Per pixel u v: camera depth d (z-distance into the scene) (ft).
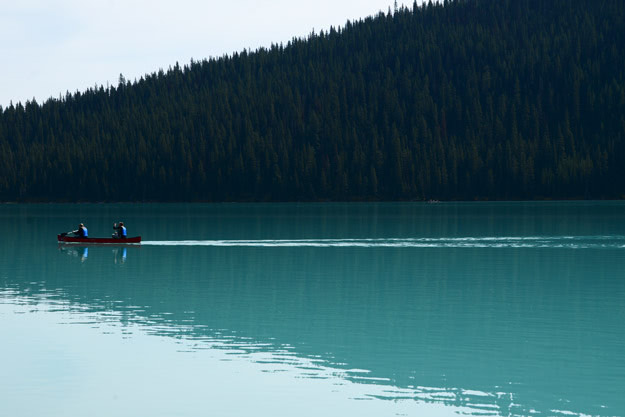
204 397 65.26
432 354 79.82
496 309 106.83
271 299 116.16
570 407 62.49
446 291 124.67
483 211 453.17
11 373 72.49
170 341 85.87
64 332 90.68
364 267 158.92
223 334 89.66
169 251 195.83
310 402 63.93
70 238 214.69
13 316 101.14
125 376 71.46
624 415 60.54
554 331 91.30
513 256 181.16
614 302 112.78
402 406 62.75
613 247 203.92
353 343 84.94
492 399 64.54
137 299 116.06
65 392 66.69
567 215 388.98
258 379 70.44
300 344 84.48
